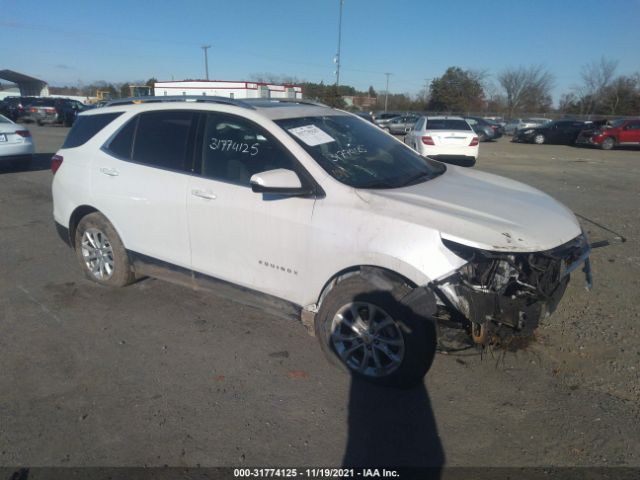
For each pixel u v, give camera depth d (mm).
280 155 3520
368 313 3236
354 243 3115
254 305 3785
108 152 4445
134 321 4148
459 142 13680
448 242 2914
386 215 3076
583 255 3414
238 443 2783
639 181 11875
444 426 2922
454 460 2670
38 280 4969
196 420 2959
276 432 2869
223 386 3289
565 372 3439
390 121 33688
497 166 15148
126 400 3137
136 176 4191
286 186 3211
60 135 21234
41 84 49781
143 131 4277
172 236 4062
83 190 4562
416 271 2930
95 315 4246
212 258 3867
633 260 5637
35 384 3289
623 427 2902
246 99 4258
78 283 4898
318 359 3613
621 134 22953
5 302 4473
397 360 3143
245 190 3590
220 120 3865
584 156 19594
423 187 3576
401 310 3004
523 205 3443
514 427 2910
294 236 3365
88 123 4742
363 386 3295
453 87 67000
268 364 3545
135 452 2711
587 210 8352
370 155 3875
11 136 10758
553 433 2859
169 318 4211
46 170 11586
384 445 2775
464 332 3066
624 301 4531
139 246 4336
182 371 3451
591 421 2955
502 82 63656
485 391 3238
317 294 3393
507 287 2949
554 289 3094
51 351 3686
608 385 3297
